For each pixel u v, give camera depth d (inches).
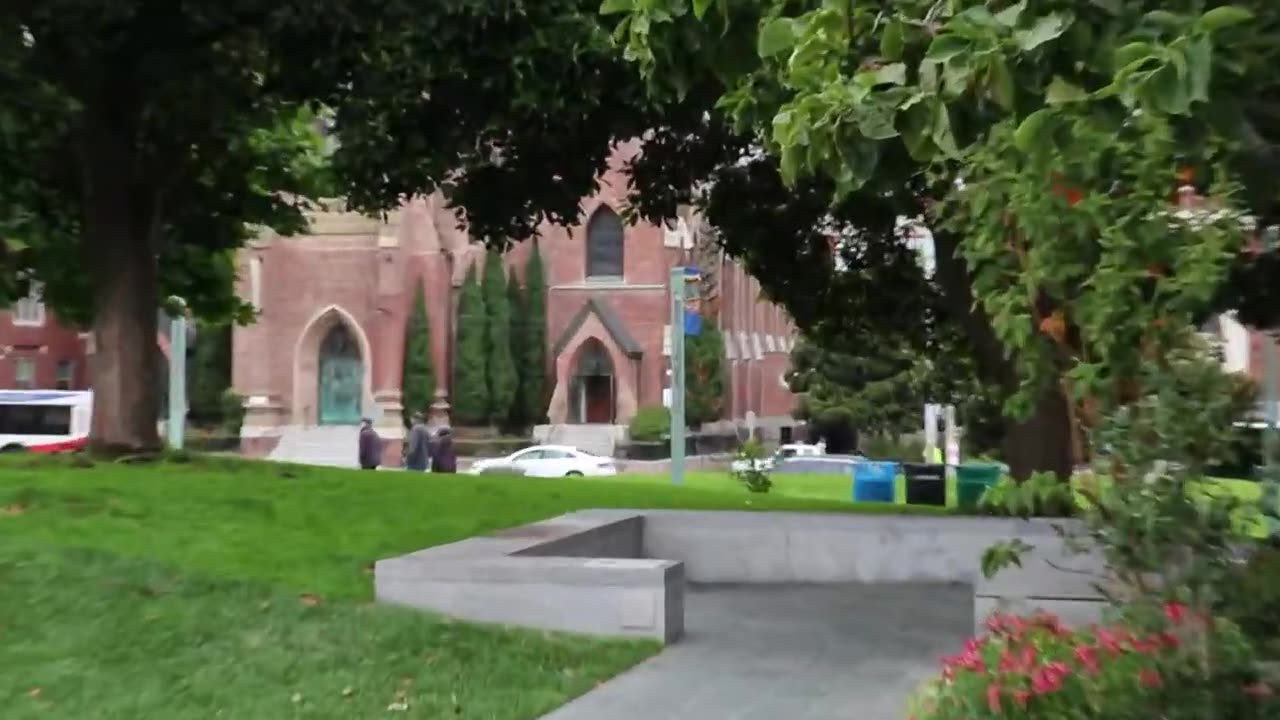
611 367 2162.9
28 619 337.7
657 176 773.3
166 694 301.7
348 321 2108.8
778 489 1298.0
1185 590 260.4
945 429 1653.5
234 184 823.7
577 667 354.9
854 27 243.1
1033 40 187.0
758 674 357.4
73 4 538.6
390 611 381.1
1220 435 259.0
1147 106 170.2
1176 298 261.9
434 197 2113.7
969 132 217.0
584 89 623.5
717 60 304.8
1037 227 275.1
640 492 701.3
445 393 2127.2
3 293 932.0
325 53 614.9
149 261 642.8
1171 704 247.0
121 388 628.1
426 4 580.7
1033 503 287.7
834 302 855.7
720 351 2236.7
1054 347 289.6
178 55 591.5
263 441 2089.1
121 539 427.8
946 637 415.8
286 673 324.2
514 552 424.2
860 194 588.4
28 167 711.7
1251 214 285.6
